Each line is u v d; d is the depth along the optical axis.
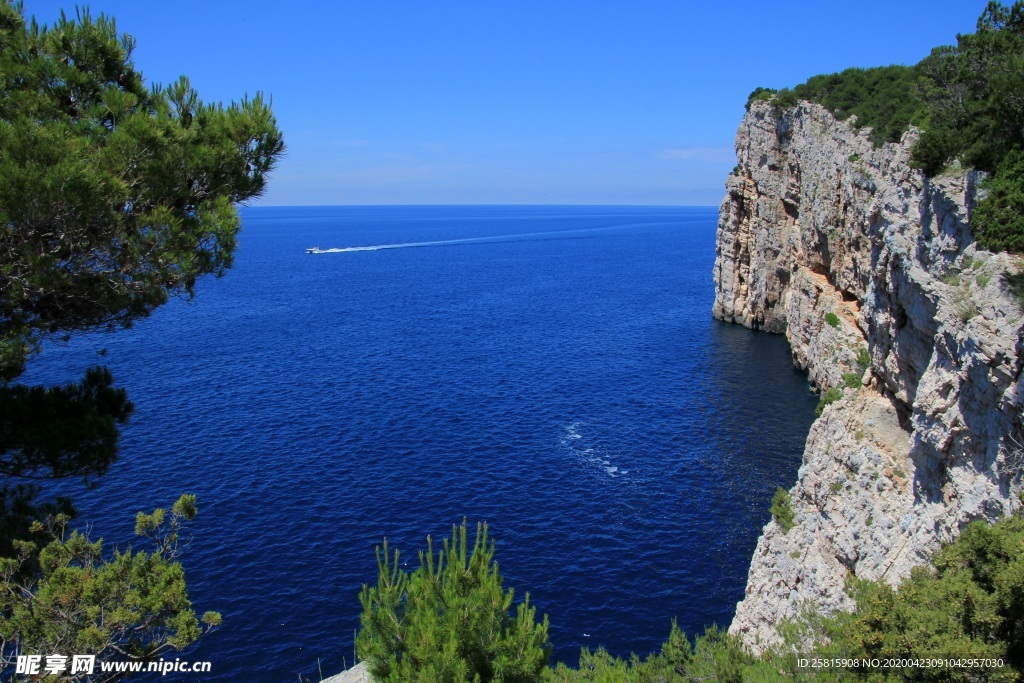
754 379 73.88
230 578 35.81
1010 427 19.58
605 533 41.44
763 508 44.56
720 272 107.44
